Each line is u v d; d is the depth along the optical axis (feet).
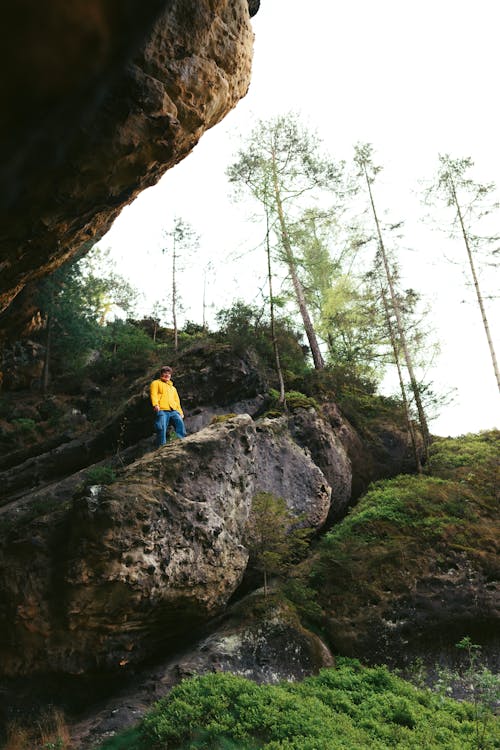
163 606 37.99
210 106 38.24
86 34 3.52
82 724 33.30
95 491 37.45
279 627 40.04
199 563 39.78
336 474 57.67
